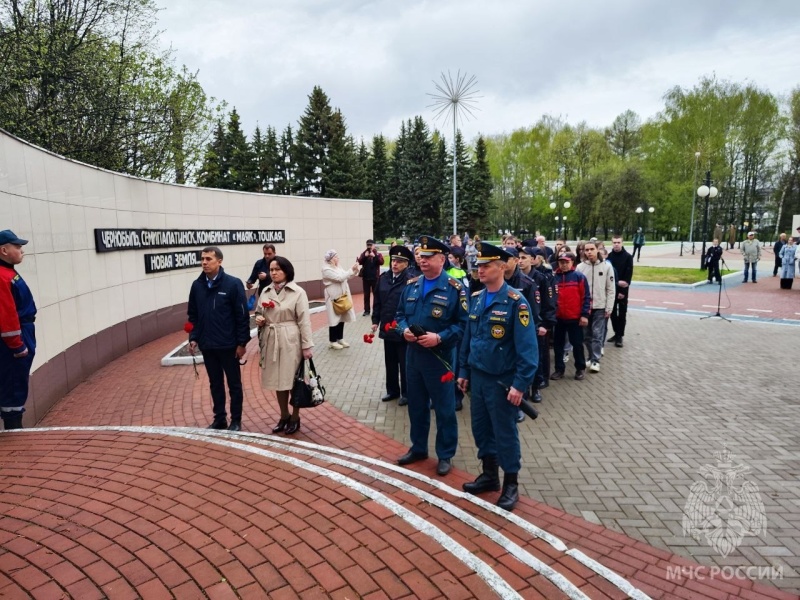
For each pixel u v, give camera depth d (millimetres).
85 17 13945
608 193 48219
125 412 6113
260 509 3072
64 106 13188
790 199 46375
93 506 3100
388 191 54844
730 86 45500
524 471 4473
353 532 2820
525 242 8578
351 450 4961
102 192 8523
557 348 7277
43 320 6285
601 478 4328
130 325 9430
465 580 2420
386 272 6324
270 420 5828
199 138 18344
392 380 6359
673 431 5344
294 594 2285
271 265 5090
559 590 2498
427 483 4051
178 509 3068
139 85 15664
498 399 3797
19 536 2742
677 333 10516
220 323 5230
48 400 6219
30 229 6090
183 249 11609
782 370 7605
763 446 4941
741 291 16672
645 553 3281
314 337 10375
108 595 2246
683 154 46188
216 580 2373
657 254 33156
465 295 4355
